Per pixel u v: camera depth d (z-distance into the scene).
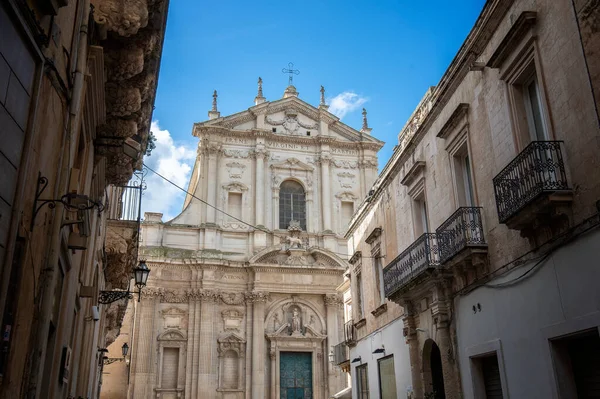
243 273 36.84
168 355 34.09
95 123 9.30
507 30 10.86
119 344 36.34
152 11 9.21
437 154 14.45
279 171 39.72
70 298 8.86
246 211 38.19
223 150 39.00
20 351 5.36
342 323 37.03
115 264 16.75
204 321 34.56
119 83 10.02
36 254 5.75
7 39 4.64
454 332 12.80
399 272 15.73
